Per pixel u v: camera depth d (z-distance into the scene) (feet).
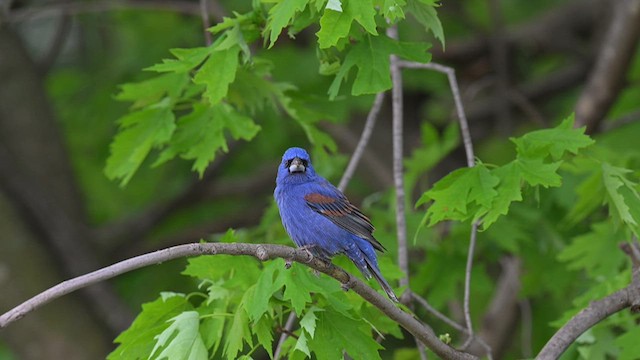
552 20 69.10
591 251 39.81
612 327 35.63
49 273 55.62
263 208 65.10
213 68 30.50
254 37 30.66
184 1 68.49
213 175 66.28
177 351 26.99
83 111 67.77
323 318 27.48
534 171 29.12
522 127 69.87
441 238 46.11
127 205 69.41
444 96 67.51
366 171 66.39
